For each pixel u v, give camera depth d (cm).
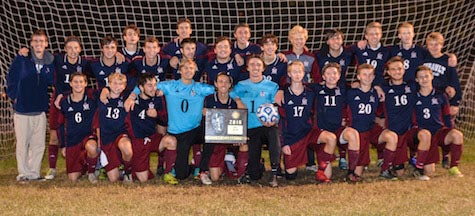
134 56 629
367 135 588
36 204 480
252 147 572
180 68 577
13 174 625
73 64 609
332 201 490
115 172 580
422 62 633
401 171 605
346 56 628
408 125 600
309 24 1037
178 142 574
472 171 622
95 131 594
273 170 558
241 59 608
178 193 523
